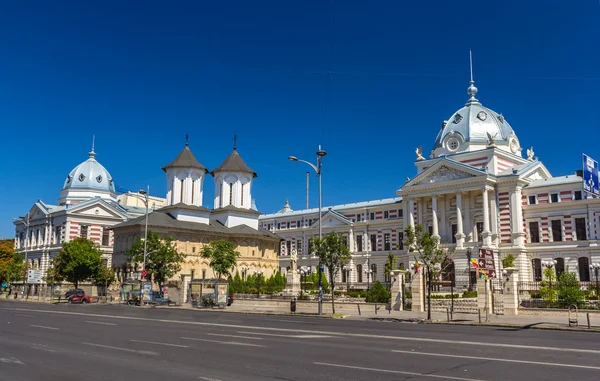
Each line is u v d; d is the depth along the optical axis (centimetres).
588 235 7831
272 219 12562
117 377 1484
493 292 4834
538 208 8356
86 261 8700
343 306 5497
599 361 1805
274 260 10325
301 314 5009
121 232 9125
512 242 8306
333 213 11219
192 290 6738
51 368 1631
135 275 8019
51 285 8550
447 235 9012
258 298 6475
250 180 10419
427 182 9175
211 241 8750
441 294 6297
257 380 1439
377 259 10369
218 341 2377
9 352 1995
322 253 4903
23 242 12000
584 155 3428
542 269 8119
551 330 3369
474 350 2088
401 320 4200
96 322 3522
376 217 10731
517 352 2033
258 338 2528
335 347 2170
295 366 1670
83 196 11725
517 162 9456
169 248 7931
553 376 1513
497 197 8581
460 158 9406
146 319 3903
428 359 1830
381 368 1636
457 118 9944
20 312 4750
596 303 4612
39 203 11544
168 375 1511
